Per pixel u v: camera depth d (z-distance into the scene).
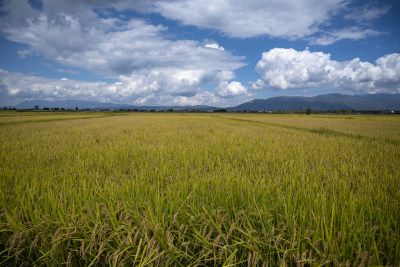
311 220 1.90
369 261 1.56
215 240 1.69
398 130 17.44
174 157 5.48
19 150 6.25
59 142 8.10
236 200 2.45
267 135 11.50
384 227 1.88
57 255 1.83
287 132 13.79
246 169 4.37
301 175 3.79
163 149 6.45
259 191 2.69
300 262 1.57
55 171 3.96
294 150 6.73
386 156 5.74
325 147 7.32
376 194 2.80
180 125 18.45
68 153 5.72
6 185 2.99
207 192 2.67
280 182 3.35
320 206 2.30
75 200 2.54
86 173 3.82
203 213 2.07
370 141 9.74
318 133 14.30
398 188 3.10
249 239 1.75
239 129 15.37
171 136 10.23
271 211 2.18
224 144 7.87
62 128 14.64
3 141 8.33
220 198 2.46
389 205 2.30
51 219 2.07
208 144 7.82
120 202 2.35
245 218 2.04
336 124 26.14
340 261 1.62
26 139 8.88
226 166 4.53
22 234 1.89
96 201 2.41
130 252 1.67
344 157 5.70
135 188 2.87
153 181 3.44
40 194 2.78
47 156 5.34
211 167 4.45
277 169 4.36
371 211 2.12
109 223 2.00
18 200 2.50
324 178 3.72
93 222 1.98
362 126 22.72
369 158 5.51
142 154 5.86
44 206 2.34
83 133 11.47
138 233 1.83
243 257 1.78
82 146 7.00
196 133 11.87
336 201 2.45
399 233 1.83
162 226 1.90
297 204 2.41
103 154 5.78
